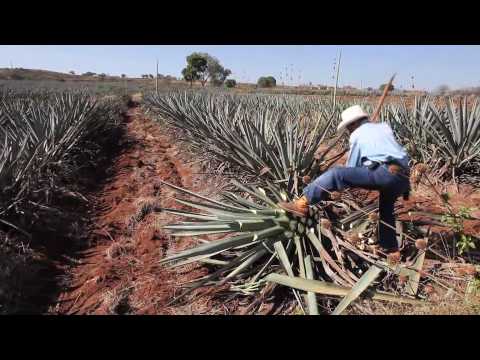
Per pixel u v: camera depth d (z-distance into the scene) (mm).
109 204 7750
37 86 41906
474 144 6926
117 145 14094
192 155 10500
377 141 3820
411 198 6230
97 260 5488
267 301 4121
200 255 4230
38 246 5605
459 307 3564
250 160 5977
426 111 8461
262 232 4129
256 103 15336
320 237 4293
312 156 5422
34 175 6766
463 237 4035
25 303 4414
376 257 4137
